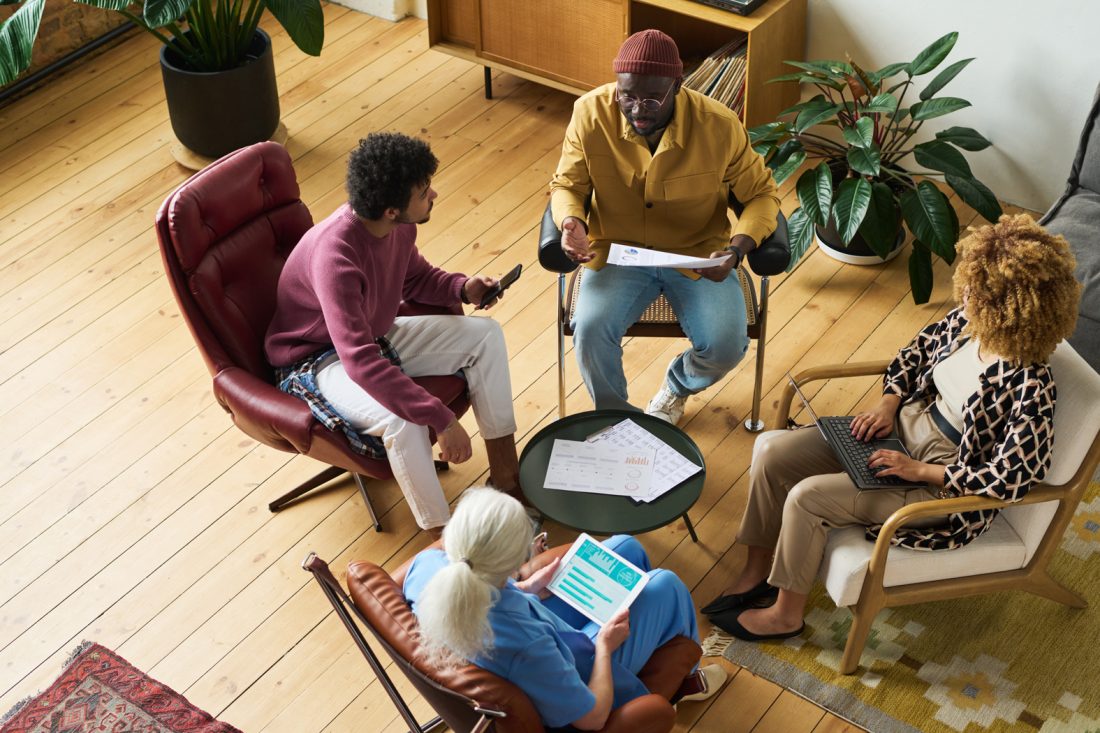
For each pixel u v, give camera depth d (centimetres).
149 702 270
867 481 250
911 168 420
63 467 331
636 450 271
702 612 284
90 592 297
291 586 297
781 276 385
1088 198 343
